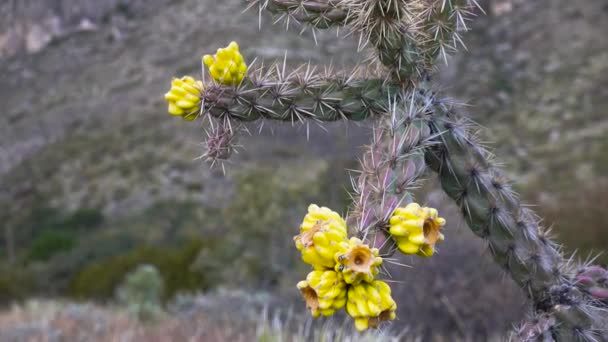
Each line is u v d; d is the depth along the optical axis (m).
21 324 5.71
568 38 23.06
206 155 1.80
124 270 11.99
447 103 1.96
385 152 1.60
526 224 1.94
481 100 20.78
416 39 1.83
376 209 1.45
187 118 1.75
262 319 5.49
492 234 1.94
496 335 5.13
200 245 11.15
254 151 14.83
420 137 1.63
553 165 16.62
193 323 5.76
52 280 15.22
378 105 1.81
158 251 11.96
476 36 24.33
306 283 1.30
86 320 6.32
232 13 24.52
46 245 17.98
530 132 18.89
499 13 25.55
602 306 1.89
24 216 21.34
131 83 27.16
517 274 1.94
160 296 9.28
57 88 28.48
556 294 1.88
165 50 27.38
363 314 1.25
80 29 30.78
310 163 13.70
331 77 1.84
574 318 1.84
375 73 1.87
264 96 1.76
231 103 1.73
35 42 30.69
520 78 21.69
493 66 22.38
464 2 1.91
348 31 1.98
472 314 5.38
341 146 14.23
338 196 11.82
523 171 16.97
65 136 25.39
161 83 26.23
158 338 5.08
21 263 17.59
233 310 6.35
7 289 14.23
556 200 11.13
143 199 20.41
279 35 17.14
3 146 25.84
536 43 23.23
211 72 1.73
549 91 20.61
